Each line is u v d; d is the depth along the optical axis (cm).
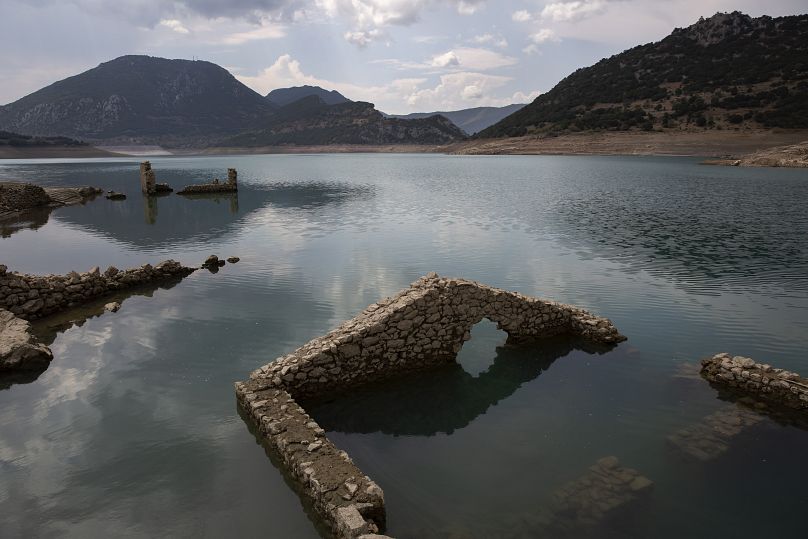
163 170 12394
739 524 940
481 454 1182
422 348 1581
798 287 2427
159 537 916
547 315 1817
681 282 2508
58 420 1297
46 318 2022
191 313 2073
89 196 6203
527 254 3094
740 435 1211
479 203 5503
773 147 13062
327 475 991
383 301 1658
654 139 15875
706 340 1811
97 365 1606
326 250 3225
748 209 4956
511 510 988
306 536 919
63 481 1066
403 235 3703
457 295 1611
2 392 1436
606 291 2359
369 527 854
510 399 1431
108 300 2245
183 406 1363
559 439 1237
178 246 3381
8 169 12888
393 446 1220
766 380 1386
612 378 1543
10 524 944
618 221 4291
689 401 1398
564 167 11450
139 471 1099
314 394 1430
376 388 1495
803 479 1061
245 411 1305
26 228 4094
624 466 1119
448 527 943
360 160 18900
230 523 951
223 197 6238
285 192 6788
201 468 1110
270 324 1950
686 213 4712
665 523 940
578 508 976
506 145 19812
